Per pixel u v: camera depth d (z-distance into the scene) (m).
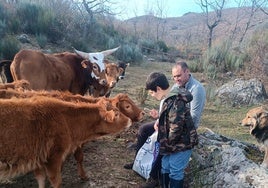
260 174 2.29
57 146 2.21
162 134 2.21
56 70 3.79
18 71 3.55
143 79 7.11
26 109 2.11
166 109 2.15
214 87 6.26
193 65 8.21
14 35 7.95
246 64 7.58
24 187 2.51
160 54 11.13
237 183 2.29
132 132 3.59
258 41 8.13
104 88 4.23
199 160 2.68
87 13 11.45
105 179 2.65
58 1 10.28
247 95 5.66
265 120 3.11
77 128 2.33
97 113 2.39
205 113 5.08
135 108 2.86
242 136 4.23
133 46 10.00
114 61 8.52
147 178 2.58
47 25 8.36
